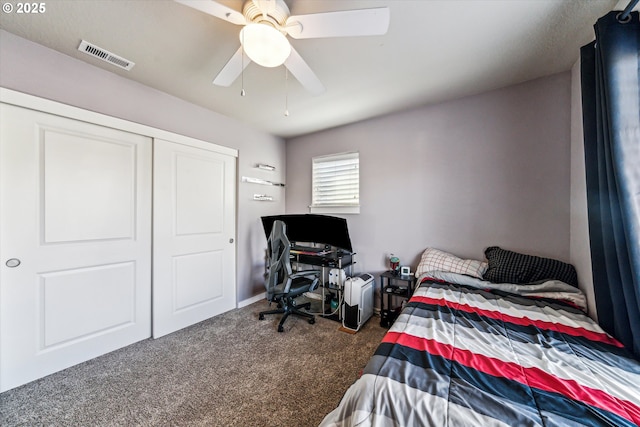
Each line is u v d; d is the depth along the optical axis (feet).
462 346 3.67
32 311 5.64
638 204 3.62
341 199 10.96
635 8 3.90
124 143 7.11
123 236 7.11
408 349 3.58
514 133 7.30
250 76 6.86
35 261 5.68
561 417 2.35
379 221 9.78
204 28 5.11
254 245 11.15
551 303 5.39
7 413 4.71
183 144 8.41
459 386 2.78
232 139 10.09
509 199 7.36
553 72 6.67
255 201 11.21
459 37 5.34
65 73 6.01
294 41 5.44
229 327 8.45
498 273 6.67
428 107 8.71
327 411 4.80
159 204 7.82
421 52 5.85
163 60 6.23
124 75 6.93
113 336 6.92
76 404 4.95
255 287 11.21
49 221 5.86
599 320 4.52
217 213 9.58
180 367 6.18
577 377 2.98
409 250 9.11
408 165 9.14
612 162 3.99
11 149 5.37
